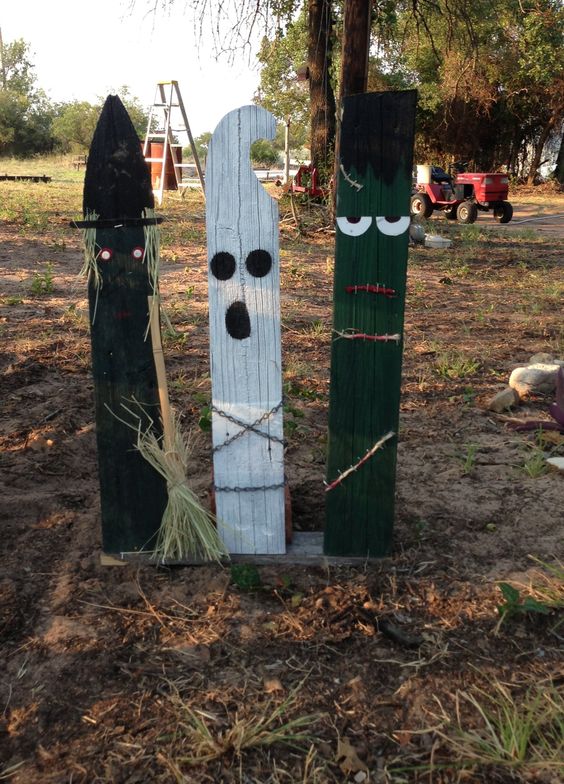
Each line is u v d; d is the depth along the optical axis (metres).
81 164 38.03
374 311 3.00
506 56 28.12
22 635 2.86
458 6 16.89
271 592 3.11
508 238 16.20
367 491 3.21
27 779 2.24
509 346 7.00
